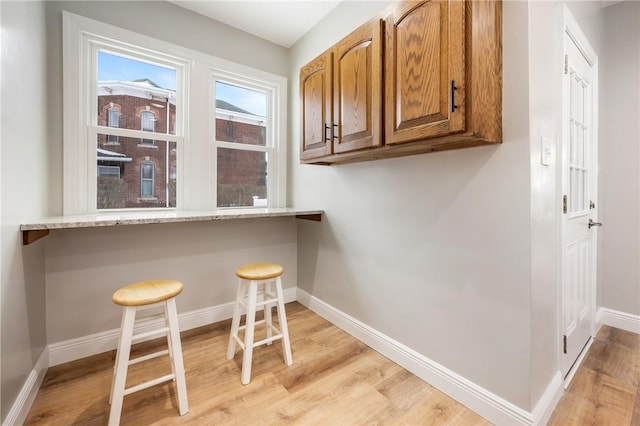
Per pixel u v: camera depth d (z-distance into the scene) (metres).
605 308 2.40
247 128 2.67
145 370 1.72
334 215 2.32
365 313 2.05
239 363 1.79
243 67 2.54
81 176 1.88
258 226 2.62
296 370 1.73
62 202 1.80
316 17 2.37
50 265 1.74
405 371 1.73
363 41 1.57
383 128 1.46
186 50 2.24
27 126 1.42
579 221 1.86
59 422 1.32
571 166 1.73
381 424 1.33
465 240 1.43
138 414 1.37
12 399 1.23
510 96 1.24
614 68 2.31
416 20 1.29
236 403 1.45
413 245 1.69
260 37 2.65
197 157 2.32
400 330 1.79
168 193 2.23
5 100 1.17
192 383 1.60
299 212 2.27
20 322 1.33
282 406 1.44
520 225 1.22
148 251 2.09
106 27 1.92
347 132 1.68
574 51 1.74
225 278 2.45
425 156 1.61
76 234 1.83
